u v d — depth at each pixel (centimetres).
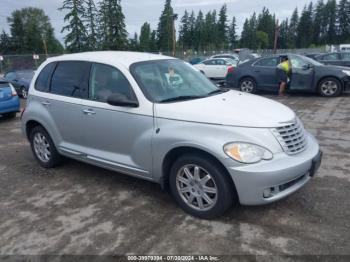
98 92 439
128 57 450
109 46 4344
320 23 9425
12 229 364
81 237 343
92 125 443
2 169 552
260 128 336
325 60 1627
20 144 705
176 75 452
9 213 400
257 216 368
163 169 383
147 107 386
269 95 1276
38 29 8231
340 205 385
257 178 321
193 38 8194
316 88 1180
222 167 340
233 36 9288
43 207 411
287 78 1199
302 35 9625
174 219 370
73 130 473
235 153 326
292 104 1052
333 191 420
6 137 773
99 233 349
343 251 305
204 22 8288
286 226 347
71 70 482
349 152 564
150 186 458
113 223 367
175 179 377
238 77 1328
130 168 414
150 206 402
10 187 477
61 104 480
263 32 9369
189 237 335
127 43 4506
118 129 414
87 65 462
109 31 4366
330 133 689
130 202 414
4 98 963
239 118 342
